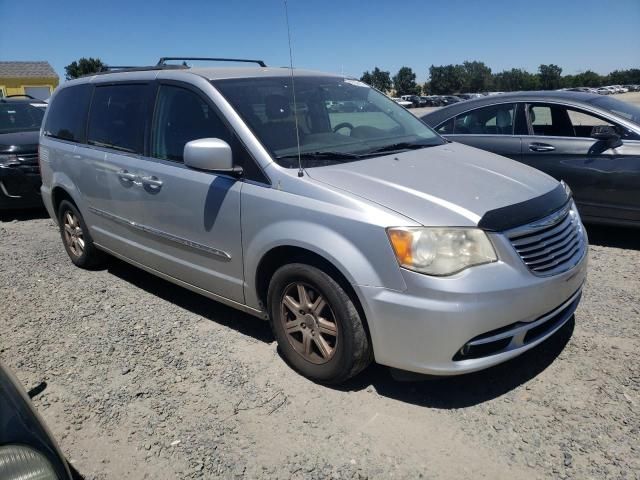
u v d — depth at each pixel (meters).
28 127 9.14
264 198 3.26
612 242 5.75
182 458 2.74
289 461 2.67
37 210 8.73
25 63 43.06
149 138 4.18
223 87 3.75
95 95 4.93
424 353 2.79
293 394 3.21
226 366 3.54
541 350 3.53
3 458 1.63
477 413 2.96
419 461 2.63
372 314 2.86
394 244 2.76
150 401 3.21
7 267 5.77
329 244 2.94
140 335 4.04
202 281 3.89
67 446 2.88
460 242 2.74
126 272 5.45
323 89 4.20
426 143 4.09
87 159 4.83
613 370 3.26
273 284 3.34
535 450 2.65
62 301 4.76
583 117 5.74
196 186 3.68
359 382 3.30
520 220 2.90
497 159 3.87
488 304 2.70
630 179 5.31
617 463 2.54
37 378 3.54
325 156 3.44
